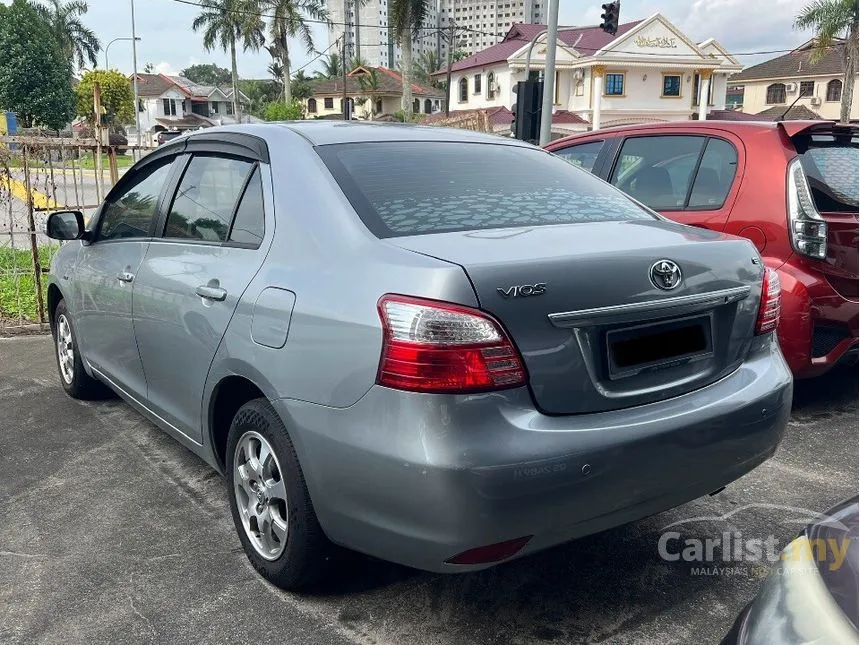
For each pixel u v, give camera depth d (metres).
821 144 4.62
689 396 2.53
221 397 3.04
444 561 2.19
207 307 2.97
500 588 2.86
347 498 2.34
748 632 1.53
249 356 2.69
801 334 4.24
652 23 40.22
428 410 2.13
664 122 5.32
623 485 2.31
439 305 2.15
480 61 44.75
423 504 2.14
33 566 3.04
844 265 4.31
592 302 2.29
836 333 4.38
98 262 4.12
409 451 2.14
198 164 3.49
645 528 3.32
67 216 4.21
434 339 2.13
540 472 2.15
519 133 12.52
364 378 2.25
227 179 3.23
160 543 3.21
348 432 2.29
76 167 8.14
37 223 7.56
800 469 3.92
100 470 3.96
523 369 2.19
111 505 3.56
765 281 2.83
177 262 3.30
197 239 3.29
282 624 2.66
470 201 2.82
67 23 70.81
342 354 2.32
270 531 2.83
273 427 2.64
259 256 2.82
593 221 2.86
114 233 4.11
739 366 2.73
